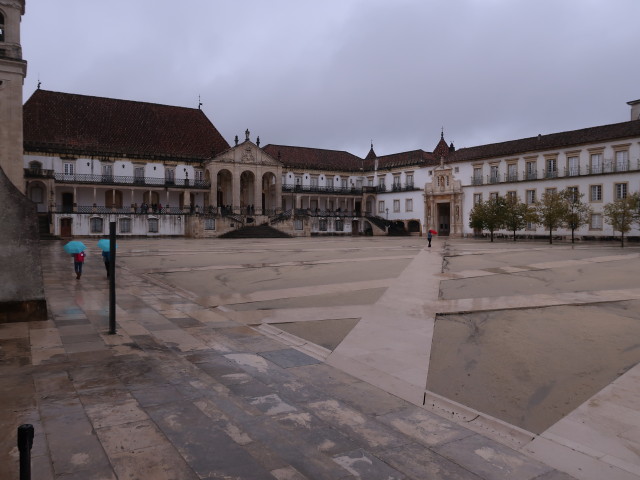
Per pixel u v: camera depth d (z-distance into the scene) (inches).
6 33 1423.5
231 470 173.8
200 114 2878.9
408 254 1225.4
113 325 379.9
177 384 266.2
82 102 2509.8
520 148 2386.8
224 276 784.9
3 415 217.6
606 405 263.0
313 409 240.4
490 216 2005.4
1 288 410.3
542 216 1936.5
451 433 218.8
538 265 934.4
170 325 419.2
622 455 206.1
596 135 2117.4
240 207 2704.2
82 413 221.5
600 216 2085.4
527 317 474.0
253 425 215.9
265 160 2751.0
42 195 2190.0
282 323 442.3
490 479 178.1
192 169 2630.4
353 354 346.6
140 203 2551.7
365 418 232.1
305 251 1347.2
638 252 1279.5
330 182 3105.3
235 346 358.6
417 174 2869.1
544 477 182.9
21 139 1443.2
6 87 1421.0
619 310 504.1
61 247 1433.3
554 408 259.8
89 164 2340.1
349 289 639.8
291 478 170.4
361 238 2431.1
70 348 333.7
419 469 183.0
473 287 658.2
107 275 740.7
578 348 370.0
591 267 893.8
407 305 526.9
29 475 109.7
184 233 2422.5
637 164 1967.3
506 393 281.0
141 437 198.2
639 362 336.8
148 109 2709.2
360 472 177.8
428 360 336.5
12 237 413.4
